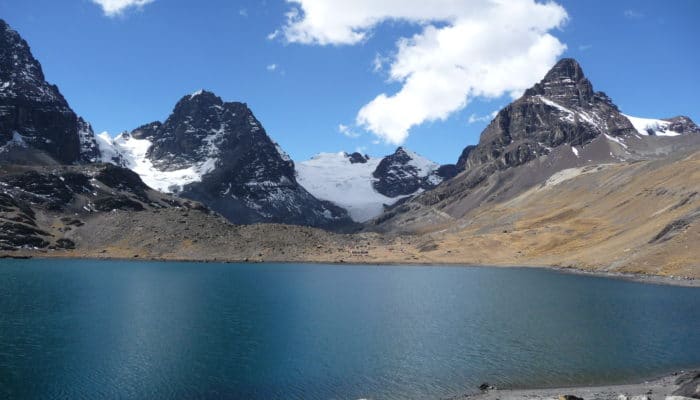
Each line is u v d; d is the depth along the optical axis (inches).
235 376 2287.2
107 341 2834.6
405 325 3405.5
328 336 3061.0
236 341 2901.1
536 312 3929.6
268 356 2605.8
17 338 2859.3
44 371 2300.7
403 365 2466.8
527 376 2315.5
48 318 3422.7
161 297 4510.3
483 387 2154.3
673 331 3223.4
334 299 4665.4
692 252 6717.5
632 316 3757.4
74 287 5054.1
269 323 3425.2
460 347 2810.0
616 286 5723.4
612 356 2630.4
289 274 7342.5
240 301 4407.0
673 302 4466.0
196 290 5083.7
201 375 2293.3
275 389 2137.1
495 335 3112.7
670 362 2527.1
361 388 2158.0
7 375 2239.2
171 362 2469.2
